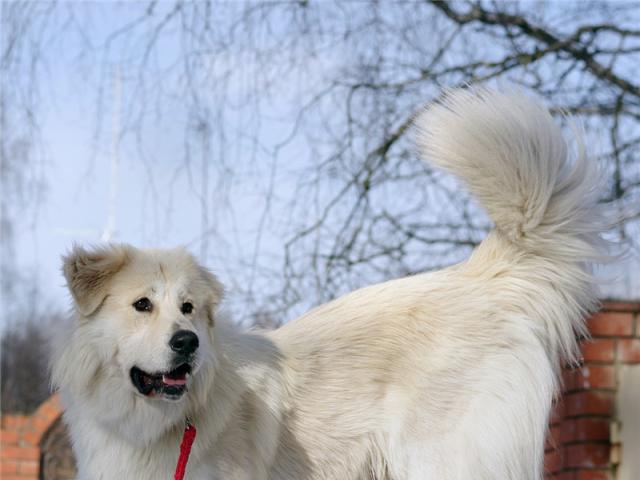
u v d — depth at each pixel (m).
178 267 2.51
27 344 9.42
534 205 2.63
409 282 2.72
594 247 2.68
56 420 4.74
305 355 2.64
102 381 2.48
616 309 3.29
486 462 2.60
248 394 2.56
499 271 2.69
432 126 2.69
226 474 2.50
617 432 3.24
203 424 2.48
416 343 2.64
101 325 2.48
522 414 2.62
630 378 3.26
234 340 2.61
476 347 2.63
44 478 4.80
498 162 2.63
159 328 2.44
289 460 2.60
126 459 2.49
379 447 2.64
